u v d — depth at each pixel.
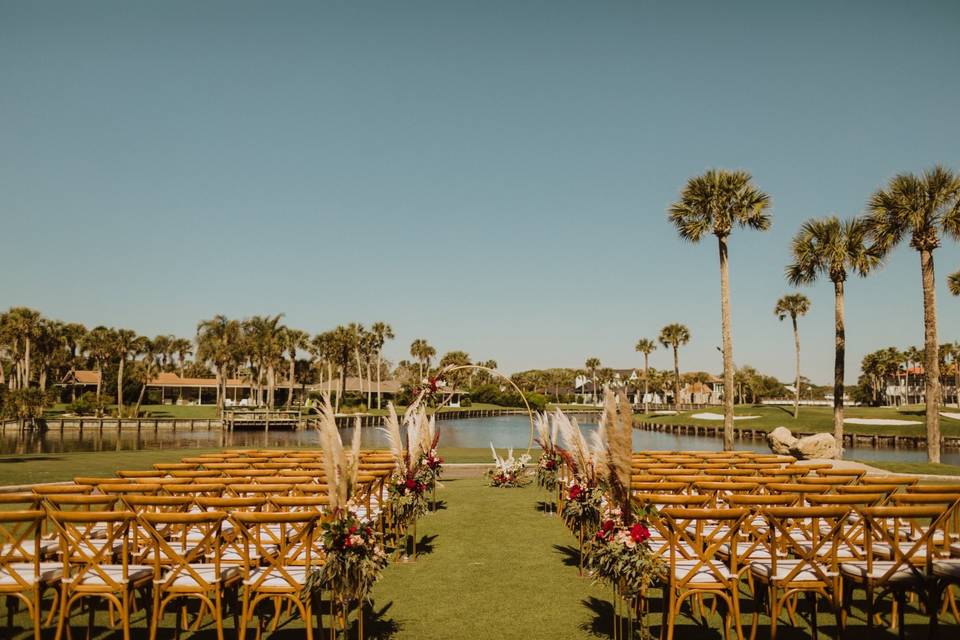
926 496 5.72
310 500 5.77
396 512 7.88
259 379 81.12
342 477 5.24
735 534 5.19
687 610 6.27
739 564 5.52
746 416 64.31
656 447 42.03
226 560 5.88
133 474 8.00
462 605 6.28
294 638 5.53
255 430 60.06
